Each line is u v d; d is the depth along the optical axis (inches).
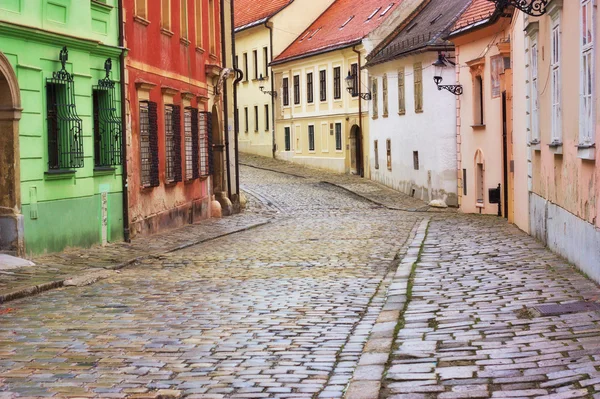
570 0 589.9
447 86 1549.0
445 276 597.9
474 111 1478.8
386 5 2333.9
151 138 1011.9
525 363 331.6
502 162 1296.8
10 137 693.3
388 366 343.6
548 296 479.2
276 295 550.6
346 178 2342.5
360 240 954.7
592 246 526.0
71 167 778.8
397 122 2000.5
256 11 3073.3
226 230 1114.7
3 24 671.1
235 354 377.4
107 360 365.4
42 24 740.7
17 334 421.1
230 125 1510.8
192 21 1256.8
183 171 1185.4
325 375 339.3
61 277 613.3
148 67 1015.0
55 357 371.2
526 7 697.6
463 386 306.2
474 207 1501.0
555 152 665.6
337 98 2470.5
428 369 333.7
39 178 730.8
